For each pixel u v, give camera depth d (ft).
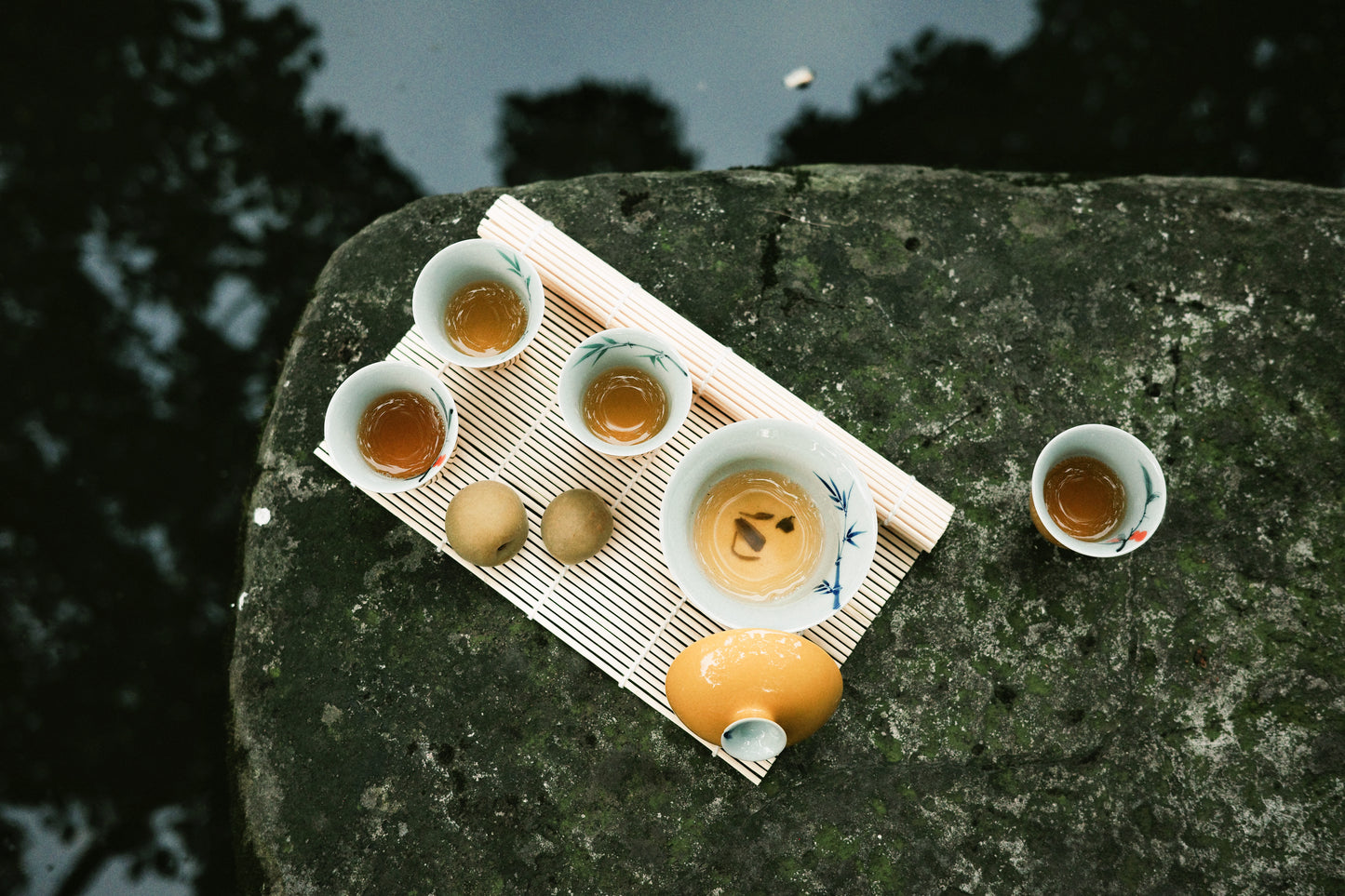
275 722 2.40
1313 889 2.33
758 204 2.55
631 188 2.57
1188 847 2.35
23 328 2.83
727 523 2.29
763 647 2.07
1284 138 2.85
